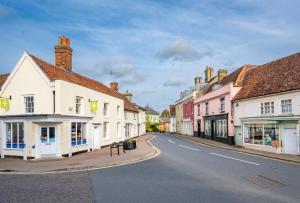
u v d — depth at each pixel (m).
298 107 19.86
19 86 20.38
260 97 23.98
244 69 31.58
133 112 42.56
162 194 8.97
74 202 8.19
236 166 14.38
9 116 18.88
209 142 31.64
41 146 18.62
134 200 8.32
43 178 11.82
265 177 11.50
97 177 11.86
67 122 19.38
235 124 28.06
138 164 15.45
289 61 24.73
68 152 19.22
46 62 22.70
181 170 13.30
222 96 31.31
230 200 8.21
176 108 62.09
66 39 25.84
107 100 27.86
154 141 33.72
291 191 9.20
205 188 9.72
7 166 14.96
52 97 19.42
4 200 8.47
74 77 25.14
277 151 20.81
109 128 28.27
